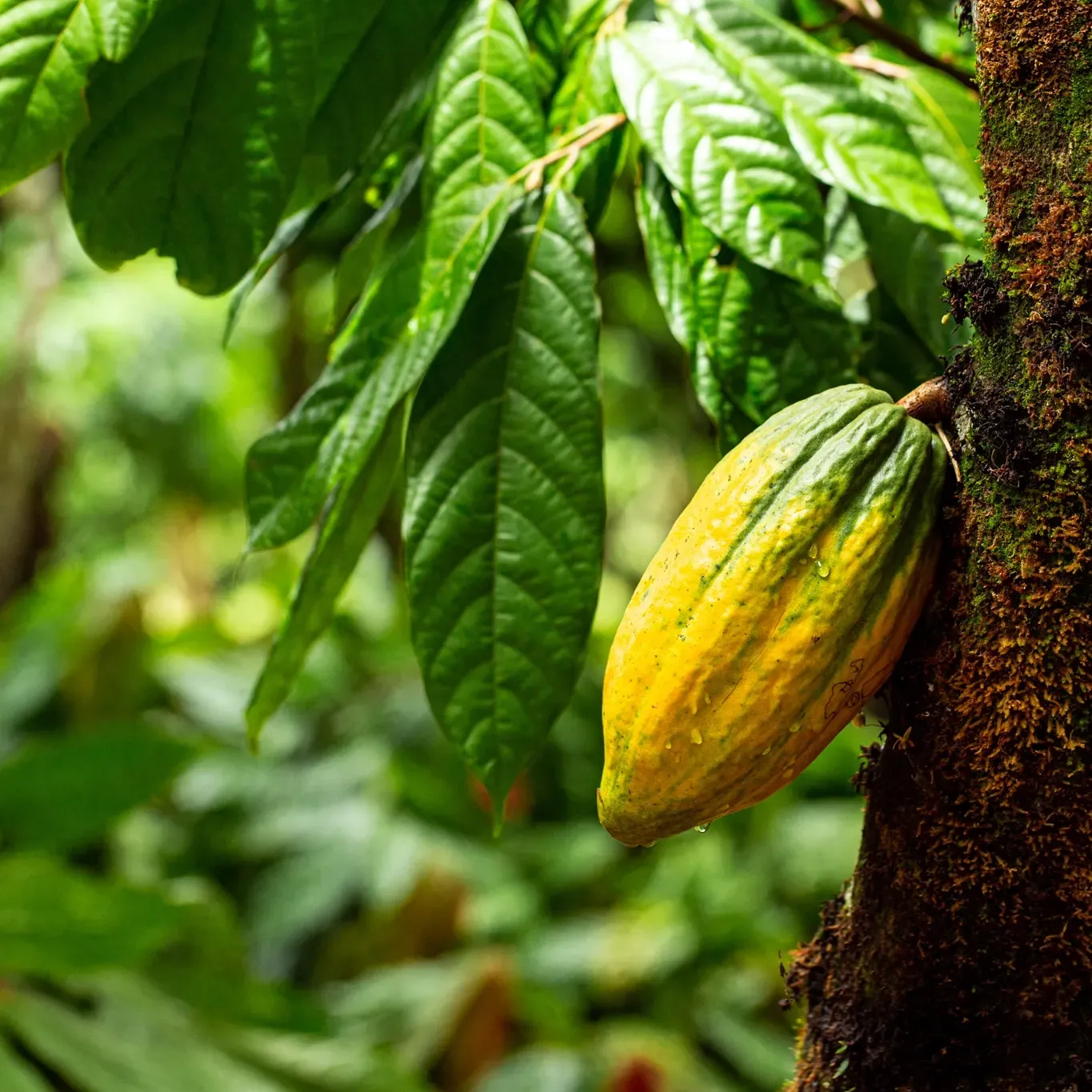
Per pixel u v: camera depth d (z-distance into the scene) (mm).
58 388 4453
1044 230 1018
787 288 1171
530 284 1165
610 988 2943
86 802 2221
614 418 5203
